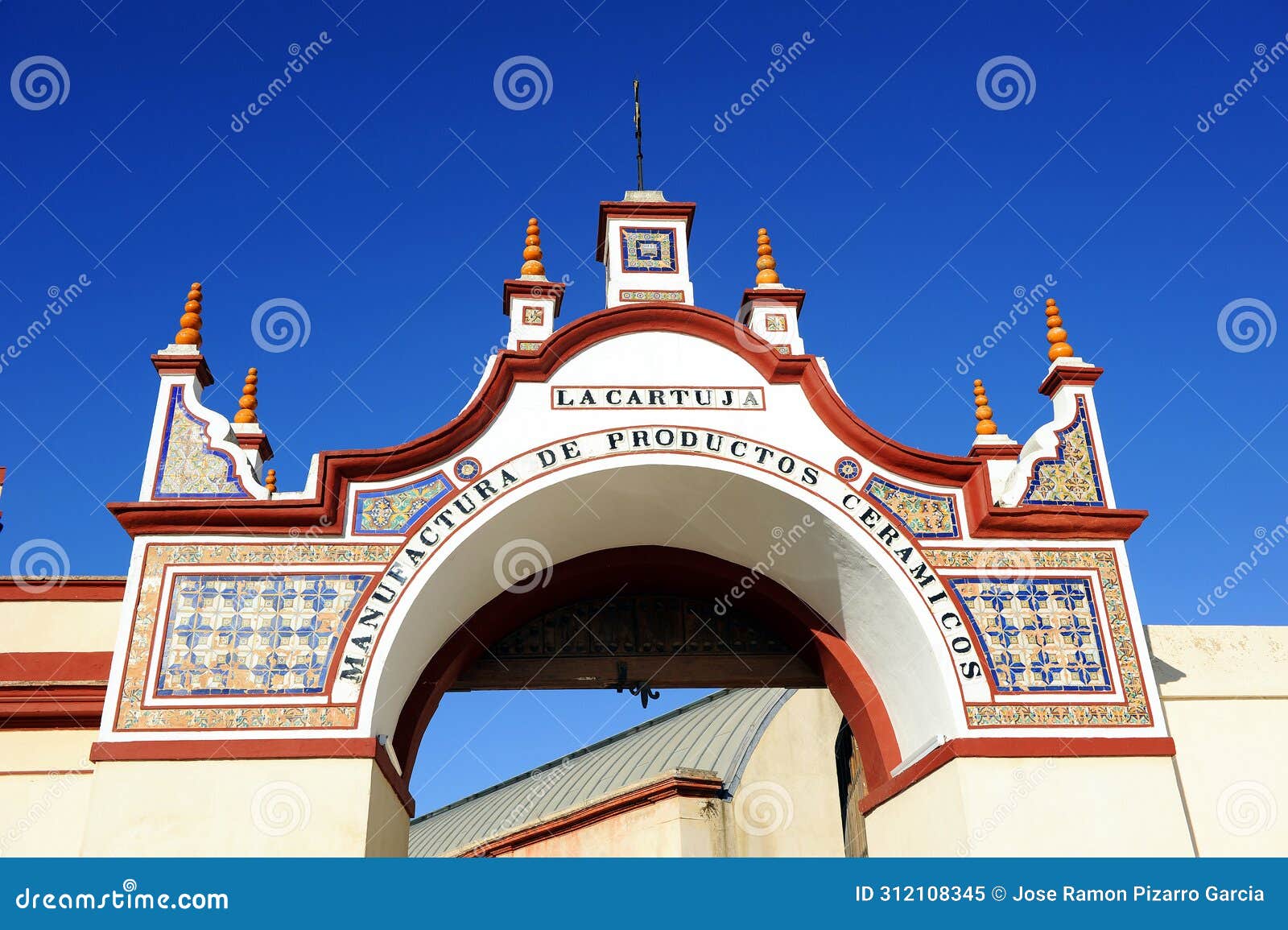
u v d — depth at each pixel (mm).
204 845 8422
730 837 14602
